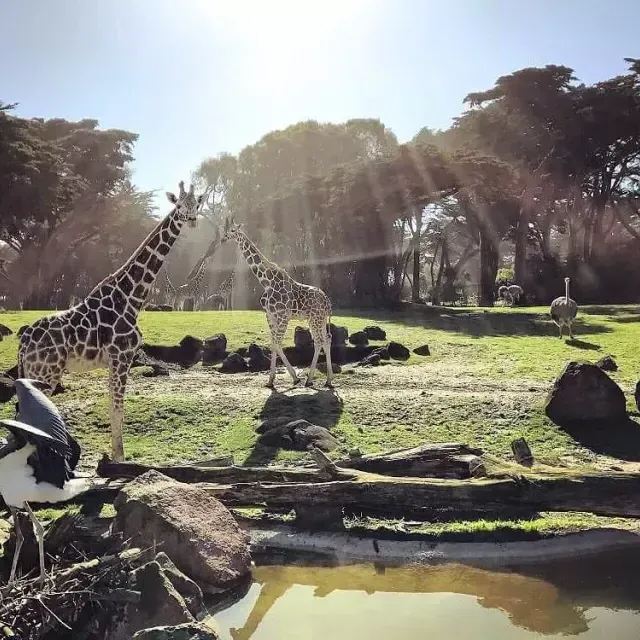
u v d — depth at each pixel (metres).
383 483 7.75
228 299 45.09
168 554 6.46
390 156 40.91
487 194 42.38
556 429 10.91
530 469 8.15
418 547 7.38
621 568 6.97
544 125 48.81
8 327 19.59
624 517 7.85
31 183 38.88
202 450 10.19
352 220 40.06
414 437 10.68
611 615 6.03
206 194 11.35
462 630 5.79
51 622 5.16
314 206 44.81
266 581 6.73
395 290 41.91
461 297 56.81
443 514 8.07
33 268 49.41
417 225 44.91
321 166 59.50
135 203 56.22
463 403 12.12
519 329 24.52
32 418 5.07
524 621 5.93
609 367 15.76
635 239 52.25
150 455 9.93
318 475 7.96
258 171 61.22
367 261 40.12
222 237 14.66
